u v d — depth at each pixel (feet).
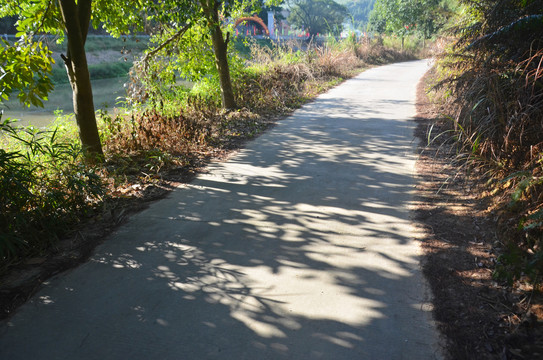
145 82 32.55
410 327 8.85
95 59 97.35
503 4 17.87
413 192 16.34
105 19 26.73
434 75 49.26
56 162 16.62
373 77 59.00
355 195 16.28
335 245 12.43
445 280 10.44
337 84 51.80
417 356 8.06
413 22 95.50
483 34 19.51
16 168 13.35
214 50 33.42
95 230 13.76
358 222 13.92
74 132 27.07
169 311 9.59
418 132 25.93
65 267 11.60
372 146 23.18
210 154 22.61
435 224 13.48
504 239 11.94
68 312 9.66
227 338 8.68
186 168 20.22
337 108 35.68
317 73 56.54
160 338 8.72
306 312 9.43
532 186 12.41
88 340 8.71
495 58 18.45
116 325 9.16
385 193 16.37
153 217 14.67
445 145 22.30
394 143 23.67
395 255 11.76
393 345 8.36
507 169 14.79
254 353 8.23
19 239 11.78
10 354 8.36
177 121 26.11
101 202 15.71
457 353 8.07
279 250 12.25
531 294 9.66
